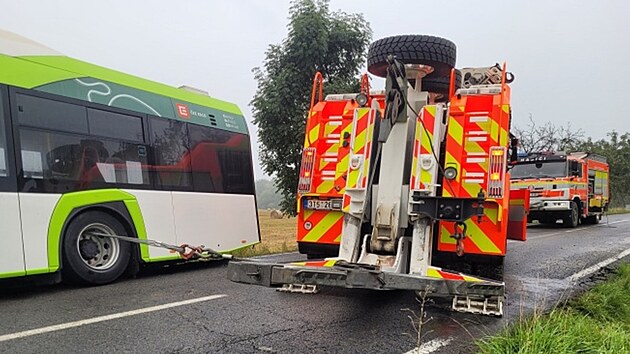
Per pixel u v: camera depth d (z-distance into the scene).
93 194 6.39
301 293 5.97
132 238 6.68
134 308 5.14
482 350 3.76
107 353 3.75
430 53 6.08
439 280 4.25
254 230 9.29
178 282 6.67
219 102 9.04
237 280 4.56
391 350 3.99
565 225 19.33
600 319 5.11
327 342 4.14
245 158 9.26
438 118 5.52
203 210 8.13
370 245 5.42
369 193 5.54
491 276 5.96
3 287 6.13
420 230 5.14
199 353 3.79
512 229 6.39
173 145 7.71
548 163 18.92
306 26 12.34
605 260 9.52
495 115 5.55
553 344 3.62
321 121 6.50
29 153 5.76
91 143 6.50
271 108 12.45
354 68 13.23
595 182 21.97
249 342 4.08
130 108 7.11
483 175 5.49
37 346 3.88
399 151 5.57
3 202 5.43
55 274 5.98
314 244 6.35
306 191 6.39
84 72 6.64
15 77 5.73
